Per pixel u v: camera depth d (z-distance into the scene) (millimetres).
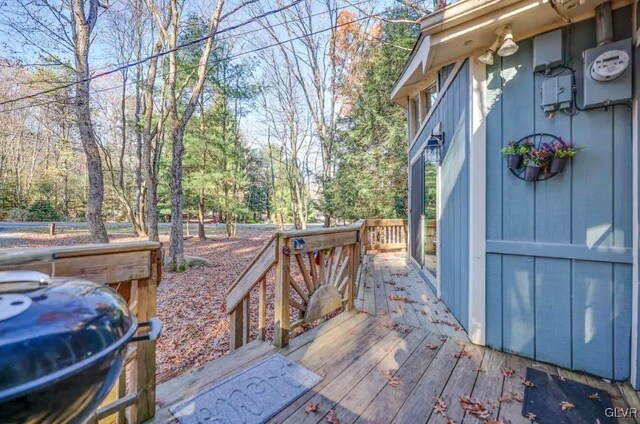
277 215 17875
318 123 13078
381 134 9266
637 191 1845
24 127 18406
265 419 1565
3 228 14641
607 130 1954
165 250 9742
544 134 2152
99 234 7008
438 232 3701
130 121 13336
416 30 8492
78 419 774
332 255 2980
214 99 12484
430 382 1908
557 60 2070
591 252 2000
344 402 1708
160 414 1570
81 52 6770
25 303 718
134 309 1430
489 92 2406
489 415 1610
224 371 1976
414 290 4043
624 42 1845
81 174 20047
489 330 2398
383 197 8984
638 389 1828
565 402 1724
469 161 2557
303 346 2354
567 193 2080
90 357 713
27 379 616
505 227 2330
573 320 2068
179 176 7547
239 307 2588
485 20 2113
